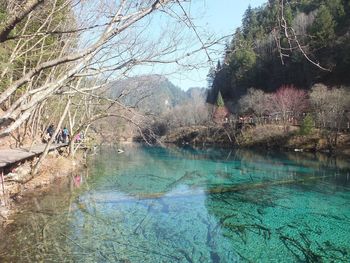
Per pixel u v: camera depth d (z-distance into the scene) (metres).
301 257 9.94
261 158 36.44
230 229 12.23
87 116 23.11
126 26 3.57
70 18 7.35
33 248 9.50
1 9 5.49
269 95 55.06
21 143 23.72
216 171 26.47
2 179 13.35
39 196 15.24
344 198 17.23
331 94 44.06
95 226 11.72
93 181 20.28
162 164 30.80
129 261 9.16
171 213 13.96
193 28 3.73
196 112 62.78
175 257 9.62
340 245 10.88
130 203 15.24
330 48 47.88
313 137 44.94
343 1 40.59
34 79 13.31
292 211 14.75
